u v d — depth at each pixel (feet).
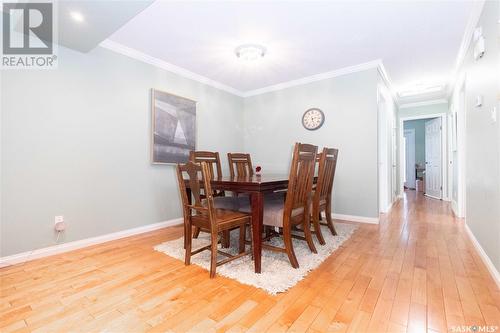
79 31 7.03
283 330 4.00
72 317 4.37
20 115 6.92
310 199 7.38
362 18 7.62
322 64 11.23
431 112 17.84
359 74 11.37
